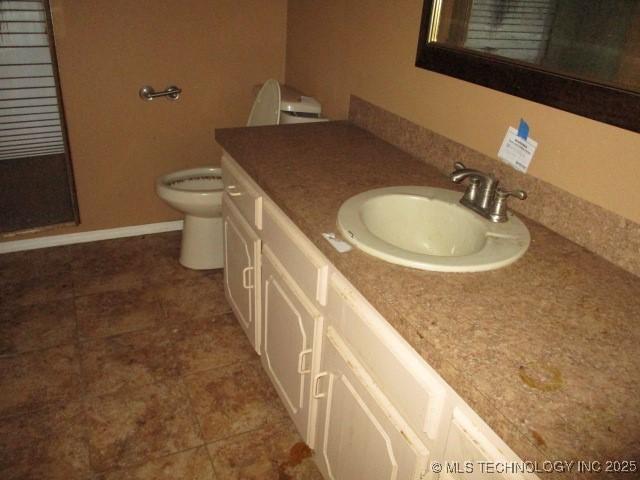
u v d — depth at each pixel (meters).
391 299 0.99
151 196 2.86
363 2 1.93
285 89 2.46
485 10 1.36
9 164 2.52
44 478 1.56
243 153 1.72
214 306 2.38
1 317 2.22
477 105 1.47
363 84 2.02
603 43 1.09
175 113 2.72
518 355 0.86
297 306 1.43
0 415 1.76
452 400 0.88
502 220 1.28
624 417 0.75
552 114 1.25
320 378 1.37
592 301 1.02
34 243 2.72
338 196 1.42
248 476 1.60
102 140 2.63
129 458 1.64
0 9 2.21
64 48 2.38
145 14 2.47
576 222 1.24
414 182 1.54
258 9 2.65
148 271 2.60
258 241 1.70
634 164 1.09
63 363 2.00
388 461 1.09
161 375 1.97
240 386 1.94
